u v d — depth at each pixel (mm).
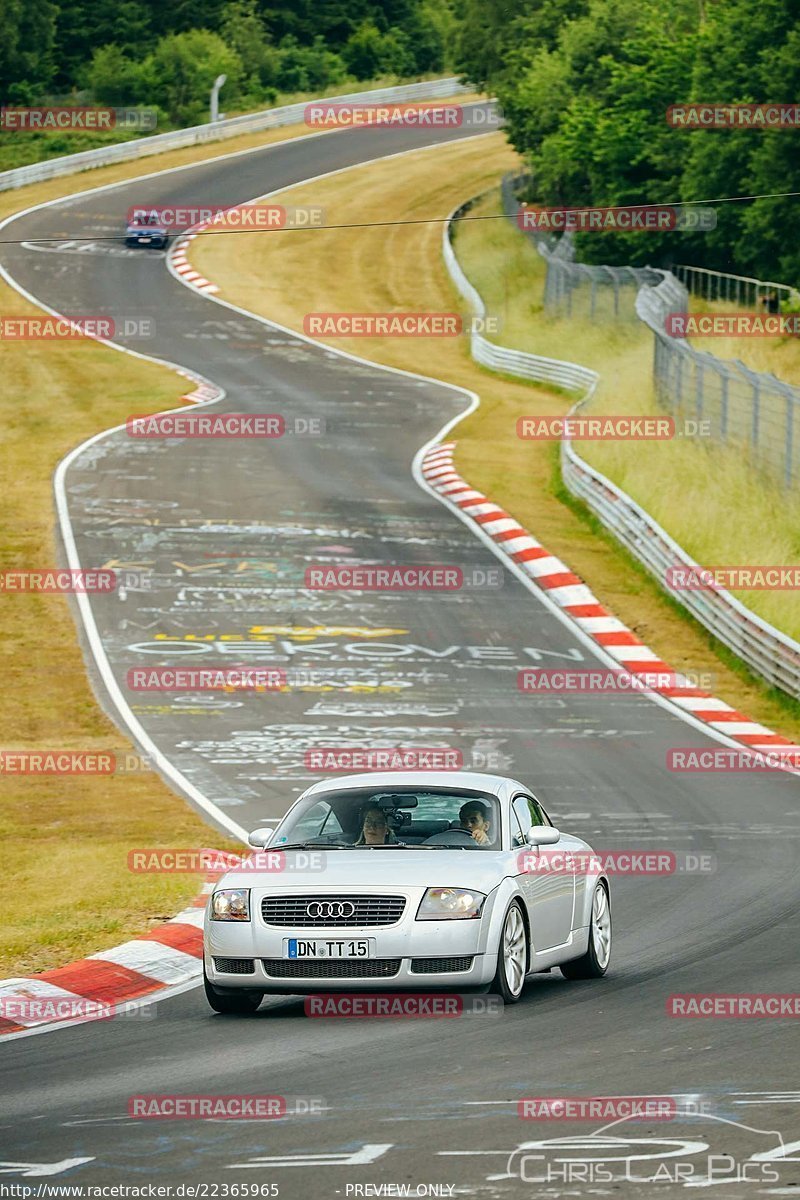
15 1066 11883
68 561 44500
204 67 150250
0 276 95062
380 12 182625
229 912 13852
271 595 41812
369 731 31562
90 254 101125
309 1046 12344
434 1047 12180
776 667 35969
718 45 78000
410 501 52406
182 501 51562
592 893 15812
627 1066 11336
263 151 130500
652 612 41781
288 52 168000
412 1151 9125
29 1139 9602
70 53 162625
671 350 59875
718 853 22391
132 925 17594
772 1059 11477
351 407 68250
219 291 94250
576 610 41562
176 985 15414
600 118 87375
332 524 49156
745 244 78125
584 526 49812
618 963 16234
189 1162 9008
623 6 96312
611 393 64312
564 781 27781
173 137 130875
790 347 68375
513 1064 11477
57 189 118500
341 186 119750
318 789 15750
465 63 117500
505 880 14094
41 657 36906
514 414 67625
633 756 29938
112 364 75688
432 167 125938
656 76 86375
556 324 84000
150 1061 11938
